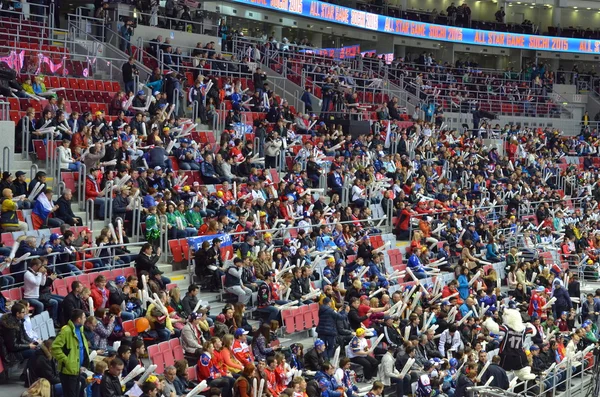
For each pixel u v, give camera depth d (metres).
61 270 18.94
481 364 21.05
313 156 31.05
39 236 19.89
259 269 21.64
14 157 23.92
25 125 24.23
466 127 45.19
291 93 40.44
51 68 30.42
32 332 15.84
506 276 29.53
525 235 32.56
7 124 23.22
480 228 31.36
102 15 35.66
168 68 35.19
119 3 36.19
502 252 30.91
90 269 19.39
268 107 35.09
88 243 20.16
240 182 27.53
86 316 16.73
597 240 34.97
